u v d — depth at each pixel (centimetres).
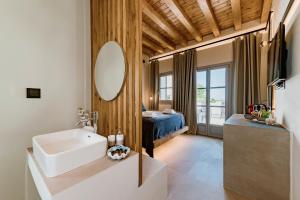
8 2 126
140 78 132
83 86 185
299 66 126
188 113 454
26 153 134
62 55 165
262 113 212
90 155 104
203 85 448
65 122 169
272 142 150
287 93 159
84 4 183
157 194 149
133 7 132
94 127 152
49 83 155
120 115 147
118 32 146
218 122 419
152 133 269
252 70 340
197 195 169
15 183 135
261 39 340
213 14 311
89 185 86
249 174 164
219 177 207
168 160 262
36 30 144
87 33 187
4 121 128
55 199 71
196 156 280
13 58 131
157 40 427
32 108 144
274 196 149
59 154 87
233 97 373
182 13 297
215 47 416
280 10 203
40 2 146
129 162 112
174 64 495
